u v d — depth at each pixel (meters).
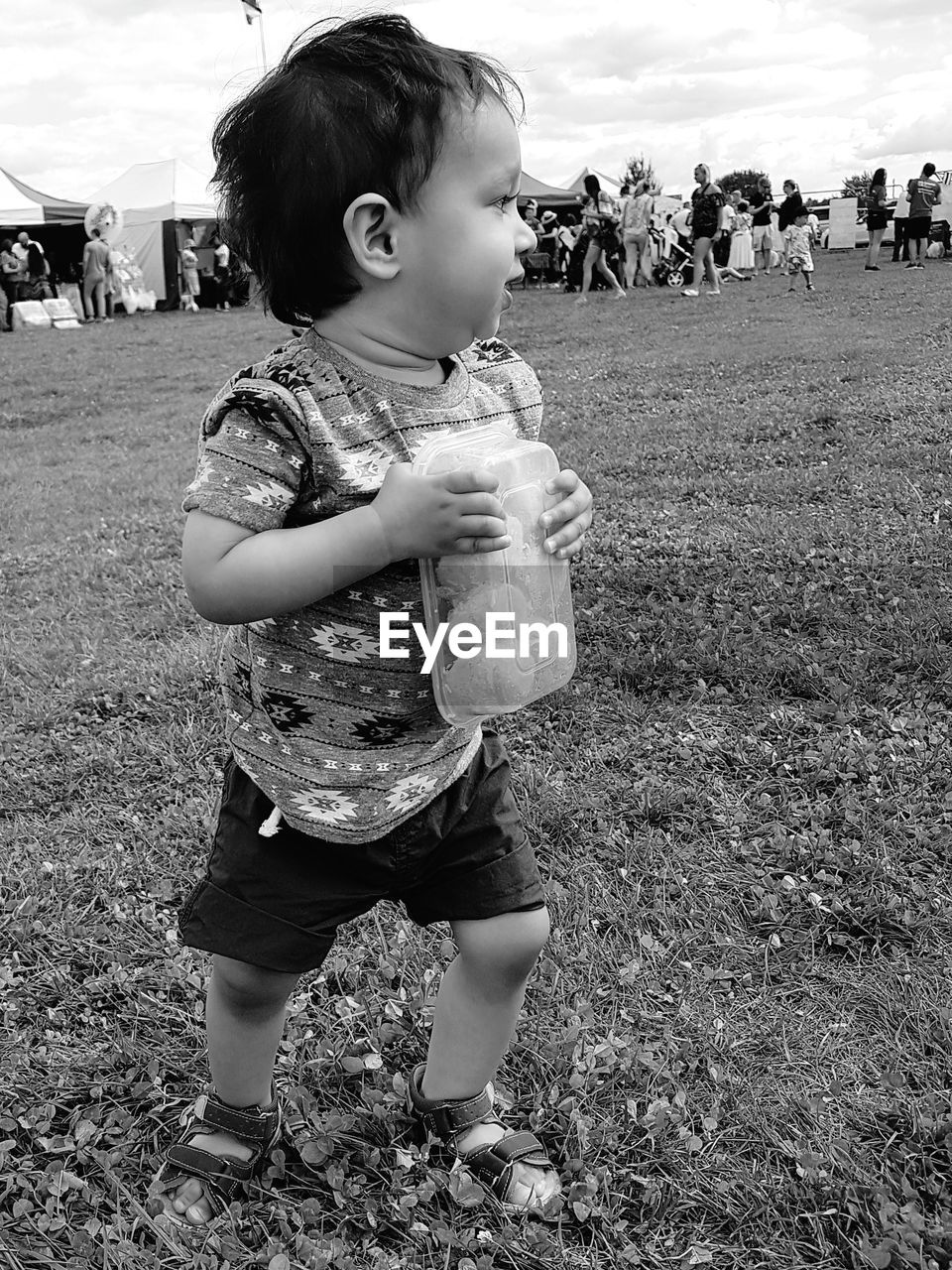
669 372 10.83
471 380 1.86
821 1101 2.22
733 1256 1.94
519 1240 1.95
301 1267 1.92
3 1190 2.10
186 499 1.63
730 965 2.63
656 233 22.86
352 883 1.88
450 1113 2.11
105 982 2.64
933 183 22.14
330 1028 2.48
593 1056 2.31
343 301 1.67
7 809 3.49
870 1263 1.88
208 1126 2.11
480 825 1.94
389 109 1.55
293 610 1.67
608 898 2.85
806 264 18.48
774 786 3.30
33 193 29.31
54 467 9.85
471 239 1.61
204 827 3.26
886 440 7.13
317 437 1.64
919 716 3.56
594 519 6.01
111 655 4.59
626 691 3.91
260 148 1.61
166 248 29.70
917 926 2.69
